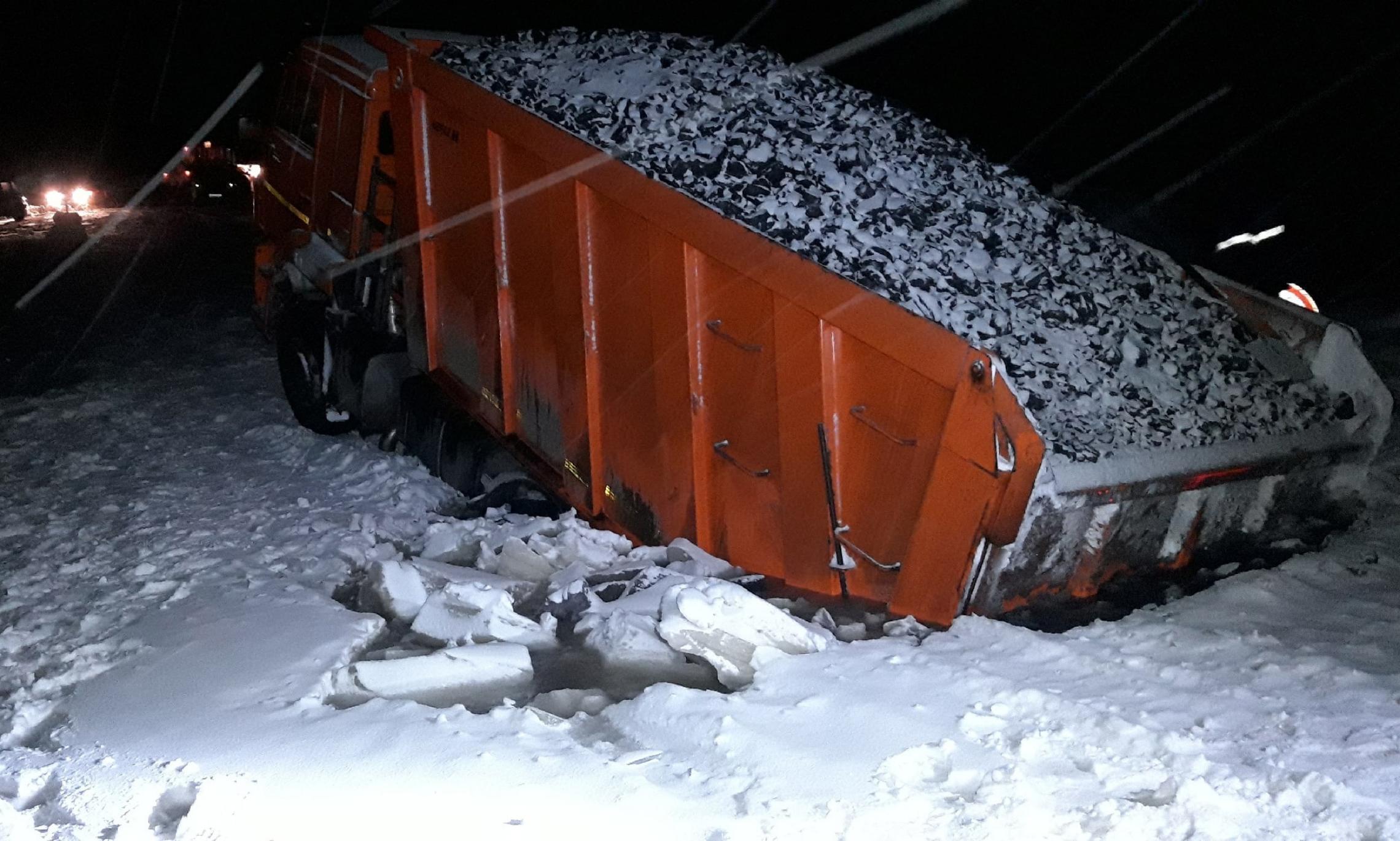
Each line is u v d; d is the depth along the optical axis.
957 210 5.79
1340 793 3.27
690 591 4.59
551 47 7.05
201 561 5.93
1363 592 4.91
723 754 3.70
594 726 4.06
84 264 16.73
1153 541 5.00
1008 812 3.23
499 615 4.89
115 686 4.45
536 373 6.42
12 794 3.56
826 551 4.94
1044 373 4.84
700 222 5.09
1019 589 4.66
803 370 4.81
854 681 4.14
